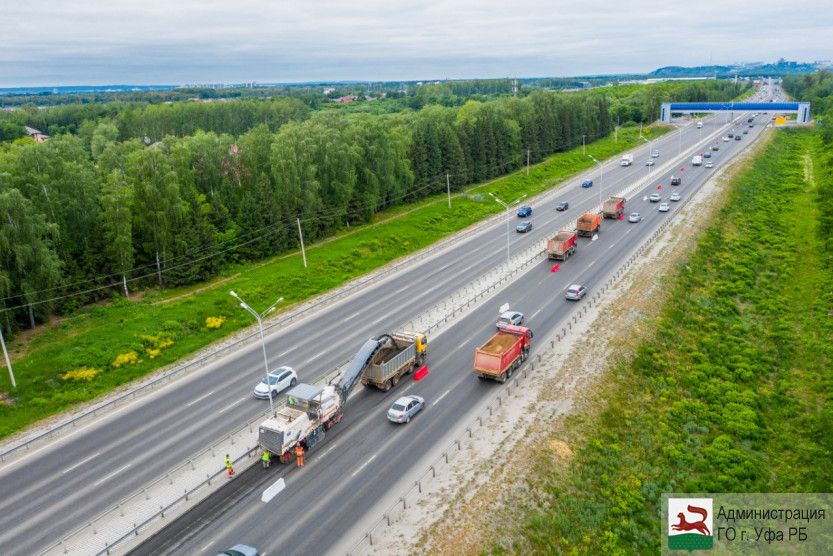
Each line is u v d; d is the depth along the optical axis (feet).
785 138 618.85
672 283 239.30
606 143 654.53
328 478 129.18
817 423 162.30
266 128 333.21
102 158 276.21
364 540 108.78
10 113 640.99
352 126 364.38
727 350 199.72
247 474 132.26
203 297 243.81
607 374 170.50
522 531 114.21
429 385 169.07
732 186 400.47
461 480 125.29
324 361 187.01
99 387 182.60
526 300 228.84
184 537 112.98
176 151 272.72
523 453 133.59
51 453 146.30
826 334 207.82
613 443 145.69
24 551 111.86
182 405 166.20
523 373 171.63
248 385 175.73
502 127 498.69
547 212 374.63
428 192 421.59
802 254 289.53
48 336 206.59
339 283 266.77
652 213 348.79
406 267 284.20
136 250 254.47
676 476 141.49
